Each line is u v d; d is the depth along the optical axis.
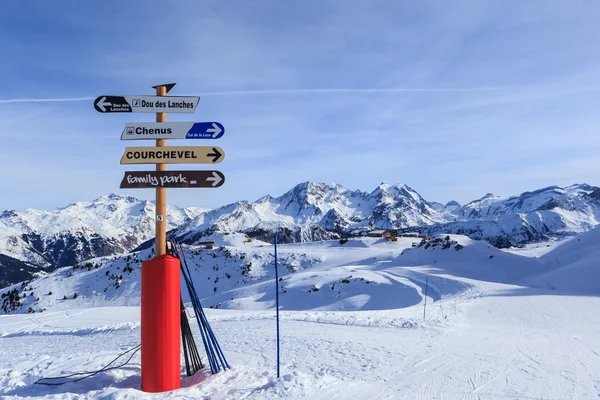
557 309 23.08
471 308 24.00
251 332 14.32
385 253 92.69
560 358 9.86
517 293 34.25
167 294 7.29
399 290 49.47
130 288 80.69
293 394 6.80
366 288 55.19
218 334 14.10
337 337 12.69
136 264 90.31
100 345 14.39
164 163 7.72
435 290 44.50
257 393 6.87
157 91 7.83
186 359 8.22
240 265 90.12
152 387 7.17
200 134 7.75
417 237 128.25
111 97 7.65
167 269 7.31
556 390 7.32
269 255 96.06
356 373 8.30
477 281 46.81
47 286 87.25
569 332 14.64
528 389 7.35
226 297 69.19
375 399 6.75
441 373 8.34
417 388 7.35
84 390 7.46
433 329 14.77
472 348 10.98
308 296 58.59
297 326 16.03
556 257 74.88
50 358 10.66
